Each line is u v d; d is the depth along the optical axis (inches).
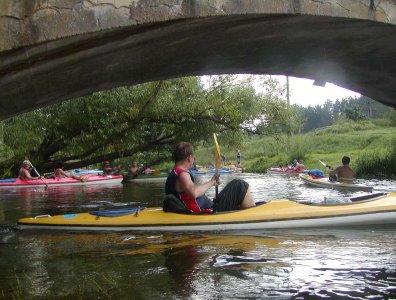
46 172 711.1
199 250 173.2
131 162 916.0
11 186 577.0
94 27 144.2
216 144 234.7
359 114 1664.6
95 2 144.0
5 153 616.7
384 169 676.7
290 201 227.5
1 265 158.9
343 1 205.5
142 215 225.9
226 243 185.2
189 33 201.2
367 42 264.5
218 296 121.3
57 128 634.8
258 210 219.5
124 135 665.6
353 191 435.5
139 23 152.5
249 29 220.1
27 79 184.1
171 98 660.1
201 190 221.5
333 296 120.4
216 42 232.2
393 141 930.1
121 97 617.0
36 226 231.1
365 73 336.8
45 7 136.6
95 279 139.3
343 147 1111.0
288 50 279.4
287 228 213.8
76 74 209.0
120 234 210.8
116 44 183.3
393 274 138.4
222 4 170.1
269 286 129.0
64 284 135.0
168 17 158.6
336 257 158.9
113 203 379.6
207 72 308.5
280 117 791.1
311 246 177.6
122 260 161.6
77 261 162.2
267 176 789.2
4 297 124.3
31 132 611.8
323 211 217.9
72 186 609.0
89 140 655.8
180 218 217.6
